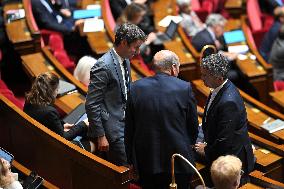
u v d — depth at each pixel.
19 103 17.83
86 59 18.47
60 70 18.84
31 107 14.82
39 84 14.69
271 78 21.86
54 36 22.53
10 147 15.88
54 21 24.25
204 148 13.81
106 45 21.72
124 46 13.55
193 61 21.47
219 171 10.86
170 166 12.85
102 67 13.91
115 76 14.00
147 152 12.88
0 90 17.89
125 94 14.26
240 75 21.84
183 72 21.44
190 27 24.86
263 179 12.98
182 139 12.83
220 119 13.20
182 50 22.12
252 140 16.22
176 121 12.74
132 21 21.66
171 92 12.73
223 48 23.22
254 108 18.28
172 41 22.69
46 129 14.38
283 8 25.34
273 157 15.62
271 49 24.73
